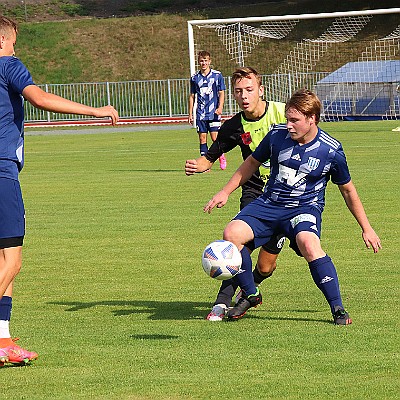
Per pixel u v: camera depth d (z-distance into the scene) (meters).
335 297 16.67
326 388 12.60
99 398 12.46
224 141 19.27
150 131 91.50
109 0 156.50
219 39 135.12
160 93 109.38
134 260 24.84
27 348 15.45
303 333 16.05
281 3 141.25
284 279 21.80
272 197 17.14
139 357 14.64
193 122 54.66
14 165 14.69
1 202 14.48
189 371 13.70
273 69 125.88
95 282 22.03
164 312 18.52
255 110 18.97
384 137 69.25
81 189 42.50
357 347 14.91
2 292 14.38
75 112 14.28
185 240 27.89
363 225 17.30
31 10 152.38
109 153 64.69
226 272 15.91
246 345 15.26
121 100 110.12
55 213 34.78
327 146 16.72
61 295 20.58
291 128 16.50
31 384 13.25
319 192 17.17
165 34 139.75
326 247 25.98
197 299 19.88
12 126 14.66
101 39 138.88
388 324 16.59
